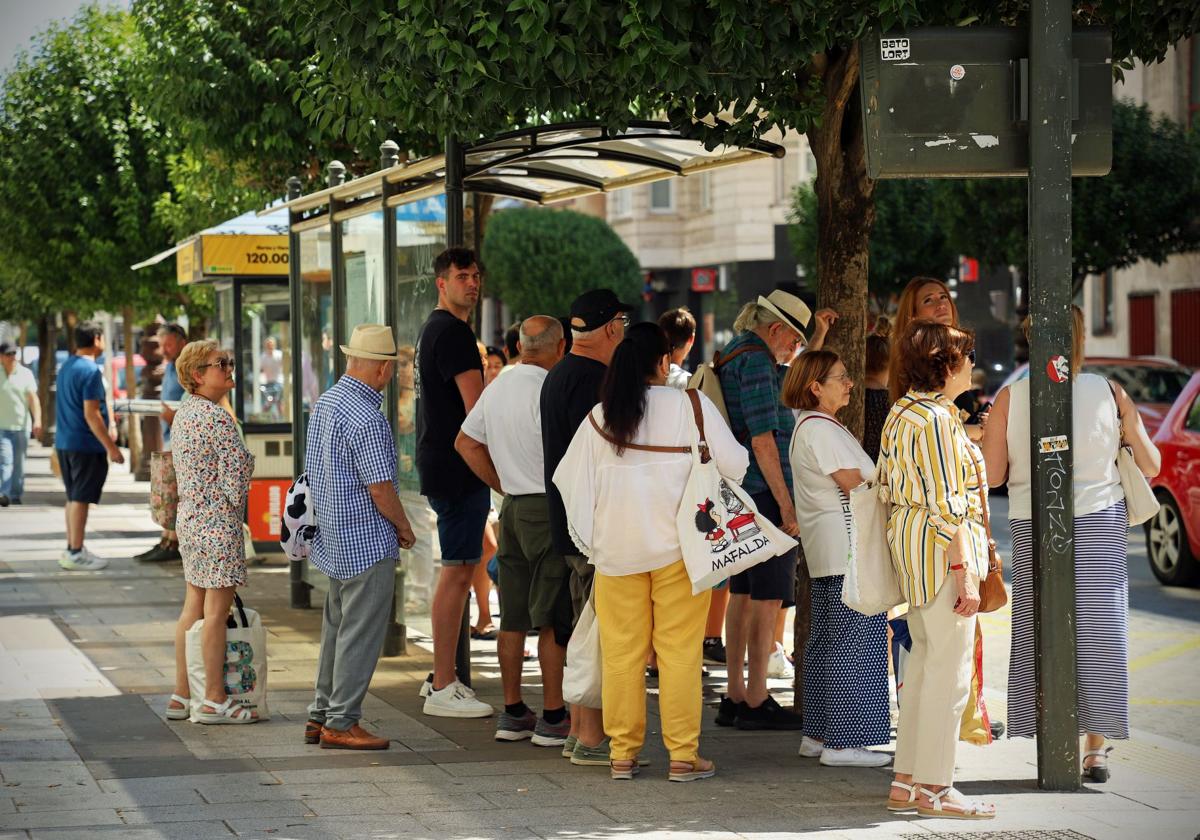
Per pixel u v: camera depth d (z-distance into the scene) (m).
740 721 8.06
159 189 23.72
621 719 6.88
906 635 7.50
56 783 6.70
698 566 6.64
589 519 6.81
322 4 7.11
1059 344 6.57
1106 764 7.00
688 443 6.76
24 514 20.55
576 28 6.57
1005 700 9.05
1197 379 14.09
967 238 27.91
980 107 6.60
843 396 7.25
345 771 6.99
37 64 24.16
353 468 7.38
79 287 24.97
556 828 6.04
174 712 8.14
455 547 8.27
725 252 46.56
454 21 6.72
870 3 6.57
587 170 10.57
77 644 10.50
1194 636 11.57
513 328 10.96
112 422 15.61
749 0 6.57
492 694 9.03
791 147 44.56
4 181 24.11
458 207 8.67
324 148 14.73
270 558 15.66
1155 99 32.44
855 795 6.62
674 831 6.00
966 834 6.00
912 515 6.32
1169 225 26.73
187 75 14.69
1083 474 6.91
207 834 5.89
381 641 7.52
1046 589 6.67
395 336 9.88
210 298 23.22
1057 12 6.52
